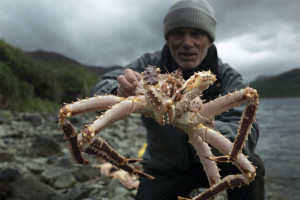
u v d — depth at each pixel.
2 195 0.95
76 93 4.70
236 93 0.46
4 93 3.37
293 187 1.29
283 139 2.84
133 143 2.14
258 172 0.72
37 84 4.11
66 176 1.16
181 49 0.76
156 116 0.46
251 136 0.66
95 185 1.12
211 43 0.82
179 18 0.75
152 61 0.87
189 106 0.49
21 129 2.28
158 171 0.81
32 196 0.95
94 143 0.46
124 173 1.22
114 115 0.45
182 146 0.75
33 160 1.44
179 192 0.81
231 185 0.49
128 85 0.54
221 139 0.49
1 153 1.37
